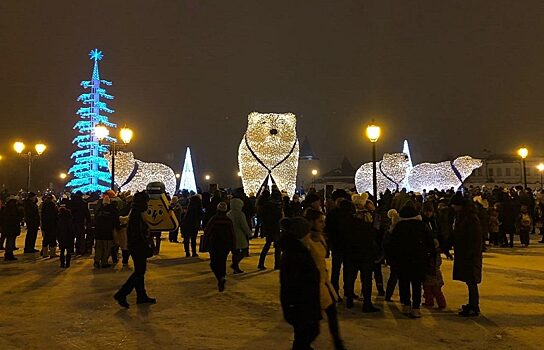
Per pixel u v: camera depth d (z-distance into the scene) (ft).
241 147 81.61
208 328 26.76
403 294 29.73
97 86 148.36
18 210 54.24
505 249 64.18
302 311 19.53
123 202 56.54
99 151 146.30
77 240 57.77
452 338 25.03
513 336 25.32
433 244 29.68
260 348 23.39
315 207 32.53
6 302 32.94
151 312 30.27
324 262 21.74
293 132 81.56
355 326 27.40
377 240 35.32
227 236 36.60
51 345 23.90
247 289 37.19
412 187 129.70
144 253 32.04
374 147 57.77
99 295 35.19
